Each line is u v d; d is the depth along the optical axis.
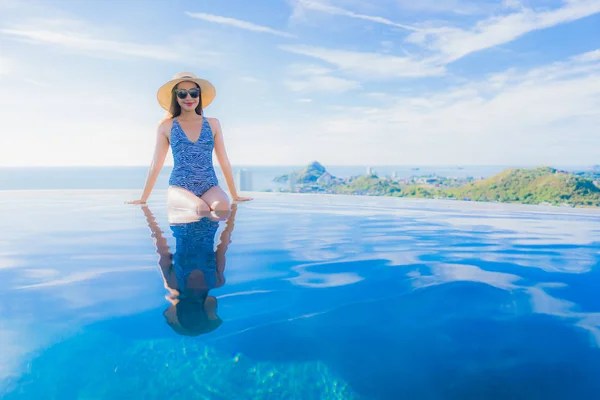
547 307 1.22
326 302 1.24
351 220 3.15
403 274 1.56
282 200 5.03
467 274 1.56
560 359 0.93
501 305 1.24
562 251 2.01
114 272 1.55
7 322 1.07
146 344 0.96
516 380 0.85
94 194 5.89
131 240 2.19
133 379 0.83
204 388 0.80
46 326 1.05
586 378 0.86
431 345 0.98
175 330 1.04
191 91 3.74
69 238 2.26
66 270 1.58
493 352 0.96
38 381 0.82
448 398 0.79
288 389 0.81
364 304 1.23
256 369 0.87
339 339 1.00
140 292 1.31
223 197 3.67
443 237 2.41
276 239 2.26
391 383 0.83
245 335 1.01
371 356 0.93
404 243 2.20
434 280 1.48
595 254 1.94
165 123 3.97
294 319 1.11
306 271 1.58
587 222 3.20
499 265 1.71
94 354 0.91
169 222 2.87
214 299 1.26
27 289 1.35
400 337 1.02
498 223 3.09
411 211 3.95
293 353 0.93
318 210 3.89
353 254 1.90
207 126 3.87
